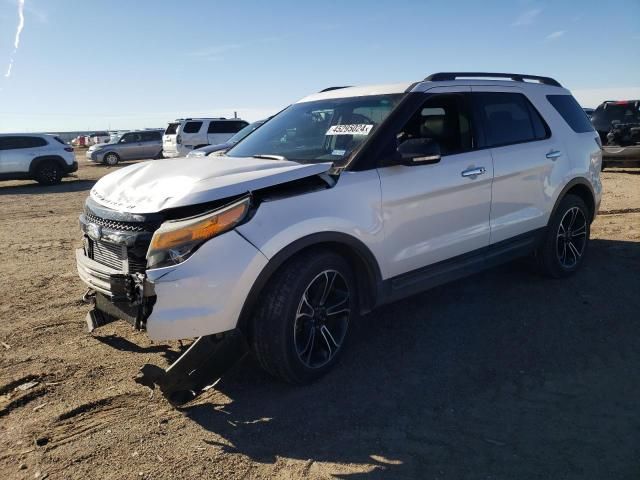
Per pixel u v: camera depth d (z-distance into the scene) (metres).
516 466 2.58
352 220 3.39
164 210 2.99
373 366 3.62
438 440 2.80
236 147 4.55
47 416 3.07
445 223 4.01
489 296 4.82
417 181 3.77
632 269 5.47
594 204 5.42
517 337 4.00
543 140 4.89
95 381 3.46
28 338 4.11
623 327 4.12
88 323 3.58
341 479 2.53
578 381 3.36
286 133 4.30
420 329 4.18
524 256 4.91
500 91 4.67
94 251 3.45
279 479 2.54
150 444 2.81
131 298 2.99
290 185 3.25
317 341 3.45
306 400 3.22
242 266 2.95
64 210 11.45
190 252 2.88
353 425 2.96
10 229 9.04
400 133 3.94
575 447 2.71
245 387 3.38
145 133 29.14
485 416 3.01
